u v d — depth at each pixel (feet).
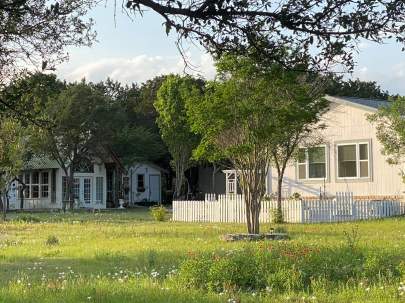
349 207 85.92
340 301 24.35
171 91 157.99
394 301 23.45
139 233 64.85
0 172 104.32
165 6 15.23
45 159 167.32
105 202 171.94
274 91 53.16
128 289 26.63
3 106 21.62
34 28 21.71
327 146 100.37
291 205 84.02
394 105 84.53
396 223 74.18
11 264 39.40
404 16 15.08
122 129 174.29
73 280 30.50
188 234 62.59
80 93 150.82
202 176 192.65
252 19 15.62
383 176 93.56
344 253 33.88
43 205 169.58
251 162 57.57
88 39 26.48
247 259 30.63
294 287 27.58
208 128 56.13
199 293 25.89
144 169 189.16
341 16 15.28
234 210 91.20
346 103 97.76
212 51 16.79
